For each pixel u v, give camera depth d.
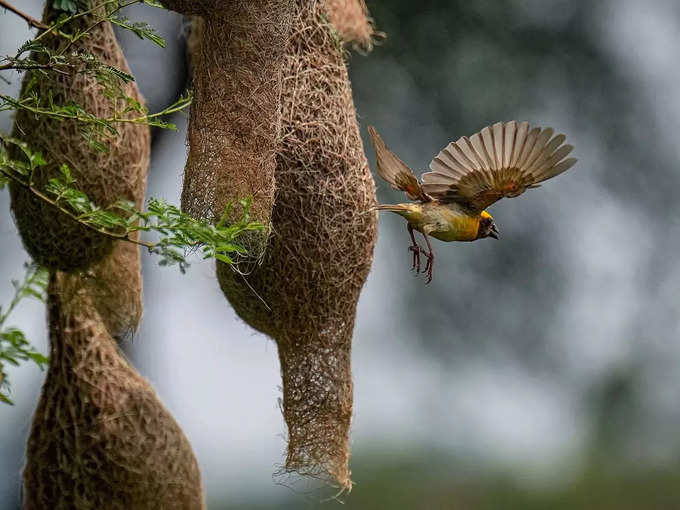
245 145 9.05
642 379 21.23
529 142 9.33
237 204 8.95
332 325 10.48
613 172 20.23
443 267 19.84
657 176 20.30
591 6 19.61
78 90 9.74
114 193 9.91
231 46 9.08
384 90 18.45
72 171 9.72
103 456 9.97
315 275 10.27
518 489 21.19
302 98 10.16
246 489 21.11
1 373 8.99
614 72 19.69
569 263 20.23
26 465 10.09
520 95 18.89
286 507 20.75
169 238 8.35
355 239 10.38
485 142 9.39
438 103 18.50
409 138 18.55
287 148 10.05
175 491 10.12
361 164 10.45
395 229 19.66
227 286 10.48
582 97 19.70
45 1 10.08
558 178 20.12
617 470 21.59
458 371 20.50
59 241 9.74
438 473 21.30
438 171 9.61
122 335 10.98
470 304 20.00
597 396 21.36
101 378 10.10
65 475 9.98
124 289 10.93
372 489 21.02
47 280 9.99
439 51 18.62
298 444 10.52
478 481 21.36
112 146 9.84
